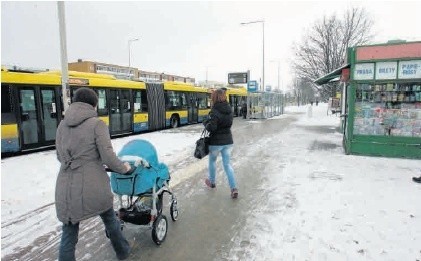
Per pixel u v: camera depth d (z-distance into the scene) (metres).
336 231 4.18
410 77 8.65
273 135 14.73
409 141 8.80
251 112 27.22
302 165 8.09
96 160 3.08
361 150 9.33
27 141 10.70
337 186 6.16
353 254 3.60
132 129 15.56
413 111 8.71
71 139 3.01
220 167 8.05
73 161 2.99
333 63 29.44
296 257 3.56
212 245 3.91
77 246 3.93
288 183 6.48
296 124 20.94
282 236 4.08
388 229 4.21
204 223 4.56
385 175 6.95
